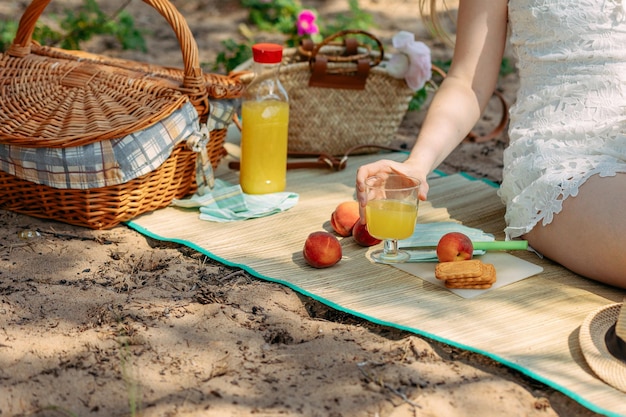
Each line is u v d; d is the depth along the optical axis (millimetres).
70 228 2855
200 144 2969
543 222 2578
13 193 2891
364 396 1943
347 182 3385
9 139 2697
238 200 3006
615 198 2416
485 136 4016
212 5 6793
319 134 3621
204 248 2725
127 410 1878
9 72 3029
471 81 2863
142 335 2186
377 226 2562
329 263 2586
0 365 2031
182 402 1902
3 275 2498
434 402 1922
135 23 6254
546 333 2227
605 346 2078
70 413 1857
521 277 2537
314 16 4297
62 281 2482
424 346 2156
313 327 2271
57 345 2129
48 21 5871
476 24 2855
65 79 2984
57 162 2703
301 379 2016
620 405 1908
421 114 4664
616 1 2604
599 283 2533
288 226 2928
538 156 2672
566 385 1979
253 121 3088
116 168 2730
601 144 2611
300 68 3490
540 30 2746
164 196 3002
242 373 2039
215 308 2348
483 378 2039
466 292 2447
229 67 4457
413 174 2580
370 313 2322
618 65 2639
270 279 2523
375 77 3590
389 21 6562
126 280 2520
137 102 2885
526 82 2842
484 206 3146
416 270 2590
